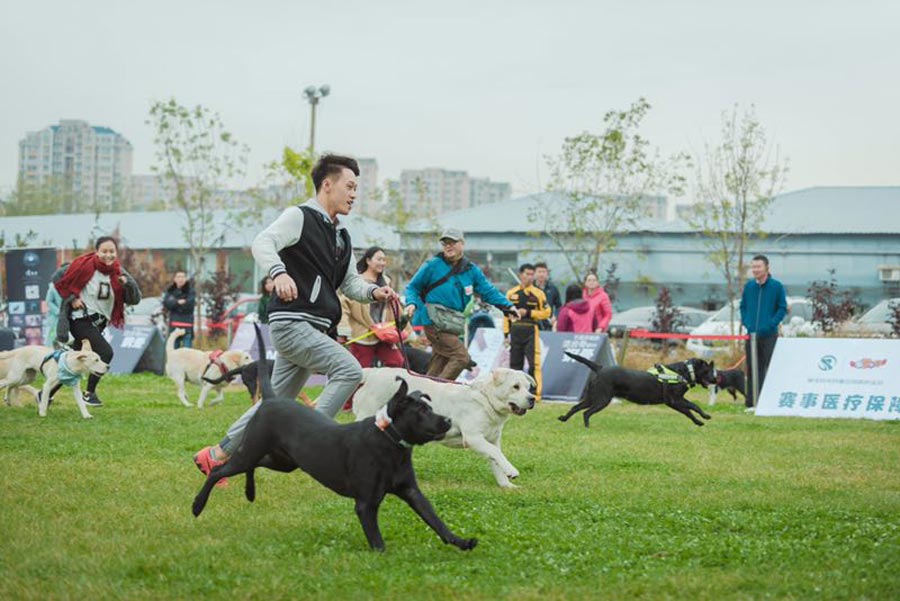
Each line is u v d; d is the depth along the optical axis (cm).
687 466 860
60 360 1116
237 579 463
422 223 3578
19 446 880
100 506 632
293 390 659
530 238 3262
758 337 1462
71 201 10162
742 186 2689
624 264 3416
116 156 14175
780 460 905
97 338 1148
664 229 3384
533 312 1475
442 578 471
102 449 870
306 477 743
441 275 1042
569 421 1252
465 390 777
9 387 1200
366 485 516
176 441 932
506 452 936
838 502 691
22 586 447
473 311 1761
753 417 1361
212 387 1325
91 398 1261
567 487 745
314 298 629
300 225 624
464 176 13612
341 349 629
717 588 459
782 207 3466
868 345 1399
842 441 1055
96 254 1145
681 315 2566
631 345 2412
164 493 678
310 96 3297
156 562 489
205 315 2836
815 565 504
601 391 1187
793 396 1412
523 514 631
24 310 2108
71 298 1130
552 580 473
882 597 448
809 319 2711
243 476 745
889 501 695
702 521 609
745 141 2703
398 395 514
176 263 3547
